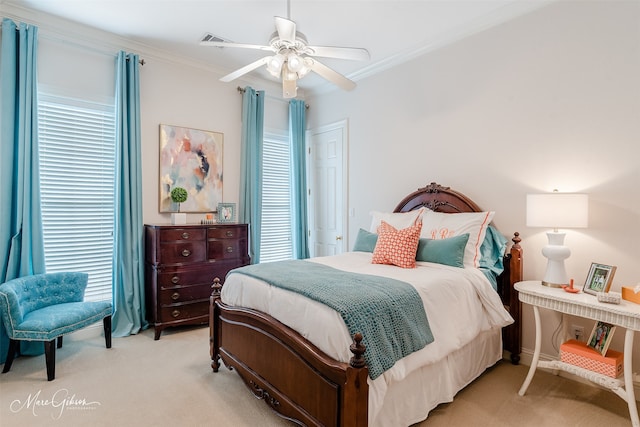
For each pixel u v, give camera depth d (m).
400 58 3.56
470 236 2.68
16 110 2.73
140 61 3.40
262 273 2.25
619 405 2.10
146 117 3.50
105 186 3.29
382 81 3.81
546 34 2.57
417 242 2.65
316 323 1.66
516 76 2.74
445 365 2.02
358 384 1.41
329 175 4.51
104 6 2.73
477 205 2.97
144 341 3.08
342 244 4.32
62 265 3.08
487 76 2.92
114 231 3.24
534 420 1.95
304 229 4.64
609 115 2.29
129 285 3.27
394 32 3.11
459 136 3.12
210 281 3.44
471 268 2.49
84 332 3.14
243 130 4.18
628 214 2.22
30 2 2.67
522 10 2.67
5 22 2.67
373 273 2.31
